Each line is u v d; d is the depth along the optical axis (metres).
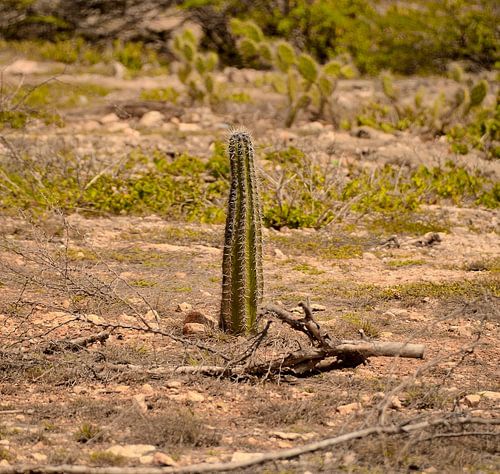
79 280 9.98
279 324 8.62
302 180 14.45
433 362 6.91
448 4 32.91
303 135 20.19
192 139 19.44
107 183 14.59
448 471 5.94
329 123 22.08
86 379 7.34
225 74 29.09
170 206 14.16
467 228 13.95
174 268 11.14
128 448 6.14
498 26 32.28
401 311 9.52
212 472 5.73
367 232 13.48
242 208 8.22
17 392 7.11
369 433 5.94
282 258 11.95
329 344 7.55
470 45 31.84
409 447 6.09
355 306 9.78
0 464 5.78
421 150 18.50
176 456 6.07
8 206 12.98
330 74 21.56
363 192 14.59
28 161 14.37
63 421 6.63
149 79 27.81
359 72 30.89
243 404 7.00
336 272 11.33
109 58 30.14
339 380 7.45
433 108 20.98
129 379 7.34
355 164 16.86
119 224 13.22
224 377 7.40
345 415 6.83
